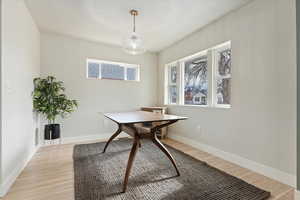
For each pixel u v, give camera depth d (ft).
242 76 7.09
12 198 4.75
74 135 10.91
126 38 6.93
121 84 12.50
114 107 12.24
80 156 8.13
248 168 6.85
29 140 7.71
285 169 5.67
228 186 5.40
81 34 10.21
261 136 6.39
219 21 8.18
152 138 6.27
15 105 5.96
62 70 10.49
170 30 9.51
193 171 6.49
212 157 8.22
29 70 7.72
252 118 6.70
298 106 4.77
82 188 5.22
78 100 11.00
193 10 7.41
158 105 13.80
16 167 5.98
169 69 12.91
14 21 5.88
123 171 6.49
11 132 5.58
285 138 5.66
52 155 8.32
